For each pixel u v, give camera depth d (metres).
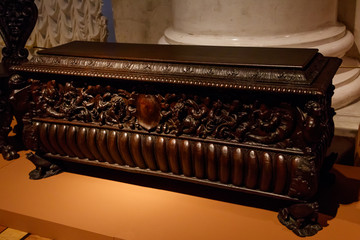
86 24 3.27
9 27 2.40
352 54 2.69
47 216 1.77
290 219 1.63
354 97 2.38
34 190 1.97
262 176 1.59
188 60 1.65
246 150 1.59
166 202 1.82
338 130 2.10
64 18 3.35
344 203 1.76
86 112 1.85
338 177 1.97
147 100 1.70
